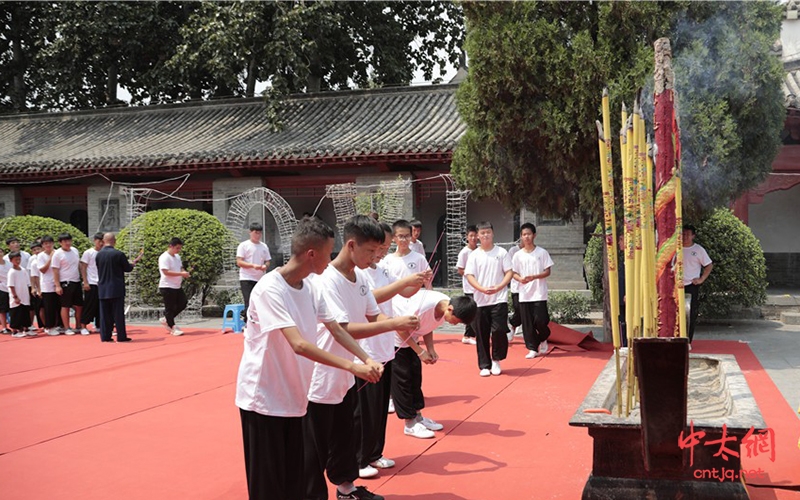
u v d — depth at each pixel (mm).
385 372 5051
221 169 18609
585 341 10109
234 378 8719
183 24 23953
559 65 9078
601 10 9078
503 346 8508
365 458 4930
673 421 3434
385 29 24953
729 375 4781
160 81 24281
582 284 16562
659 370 3365
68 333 13305
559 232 16859
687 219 9781
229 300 16734
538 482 4766
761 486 4574
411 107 20547
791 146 14375
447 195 17125
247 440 3621
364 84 26859
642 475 3729
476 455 5371
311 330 3676
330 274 4410
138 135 22250
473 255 8477
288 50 20672
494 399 7188
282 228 18188
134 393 7918
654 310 3816
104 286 12023
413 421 5938
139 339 12453
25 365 9914
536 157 9938
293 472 3688
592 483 3781
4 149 22781
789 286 18000
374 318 4680
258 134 20688
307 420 4250
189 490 4793
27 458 5535
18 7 26766
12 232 16047
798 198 18172
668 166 4277
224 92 27281
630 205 3871
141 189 18766
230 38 20609
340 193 16641
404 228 6598
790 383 7746
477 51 9359
